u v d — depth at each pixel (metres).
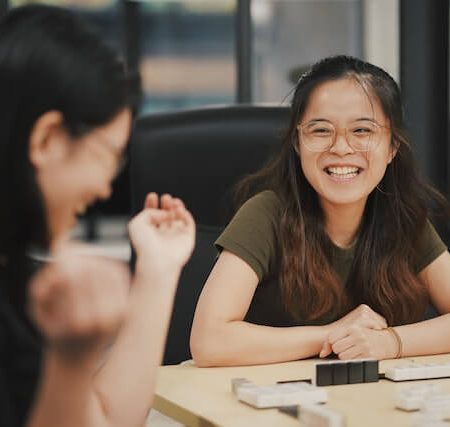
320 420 1.27
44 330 0.86
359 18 4.84
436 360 1.85
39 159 1.00
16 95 0.99
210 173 2.32
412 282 2.04
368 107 1.95
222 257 1.94
